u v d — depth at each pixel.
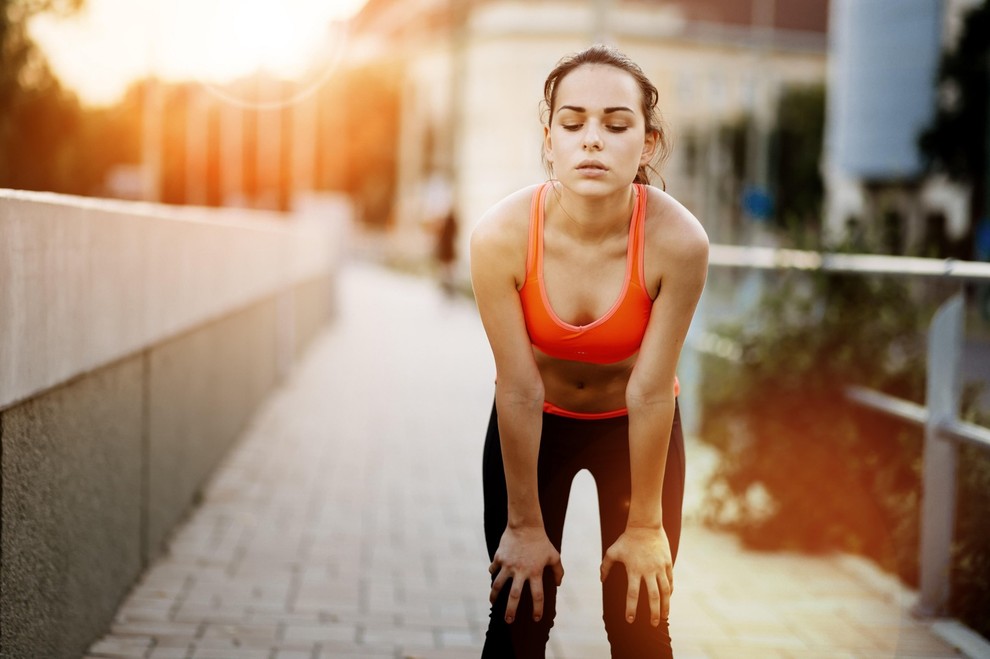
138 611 3.82
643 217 2.19
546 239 2.22
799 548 4.83
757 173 49.06
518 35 48.09
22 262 2.63
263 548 4.71
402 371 11.18
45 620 2.93
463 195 51.00
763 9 48.41
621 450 2.49
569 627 3.85
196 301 5.18
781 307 5.15
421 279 30.95
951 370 3.83
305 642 3.60
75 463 3.22
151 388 4.34
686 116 52.38
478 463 6.75
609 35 16.77
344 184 60.44
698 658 3.55
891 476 4.57
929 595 3.88
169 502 4.79
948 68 22.12
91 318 3.28
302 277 12.19
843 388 4.83
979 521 3.79
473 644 3.64
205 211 6.80
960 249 22.08
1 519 2.57
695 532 5.09
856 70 26.72
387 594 4.15
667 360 2.22
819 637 3.75
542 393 2.28
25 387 2.66
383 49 66.94
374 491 5.89
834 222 5.29
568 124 2.08
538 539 2.33
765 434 4.88
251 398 8.05
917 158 24.22
